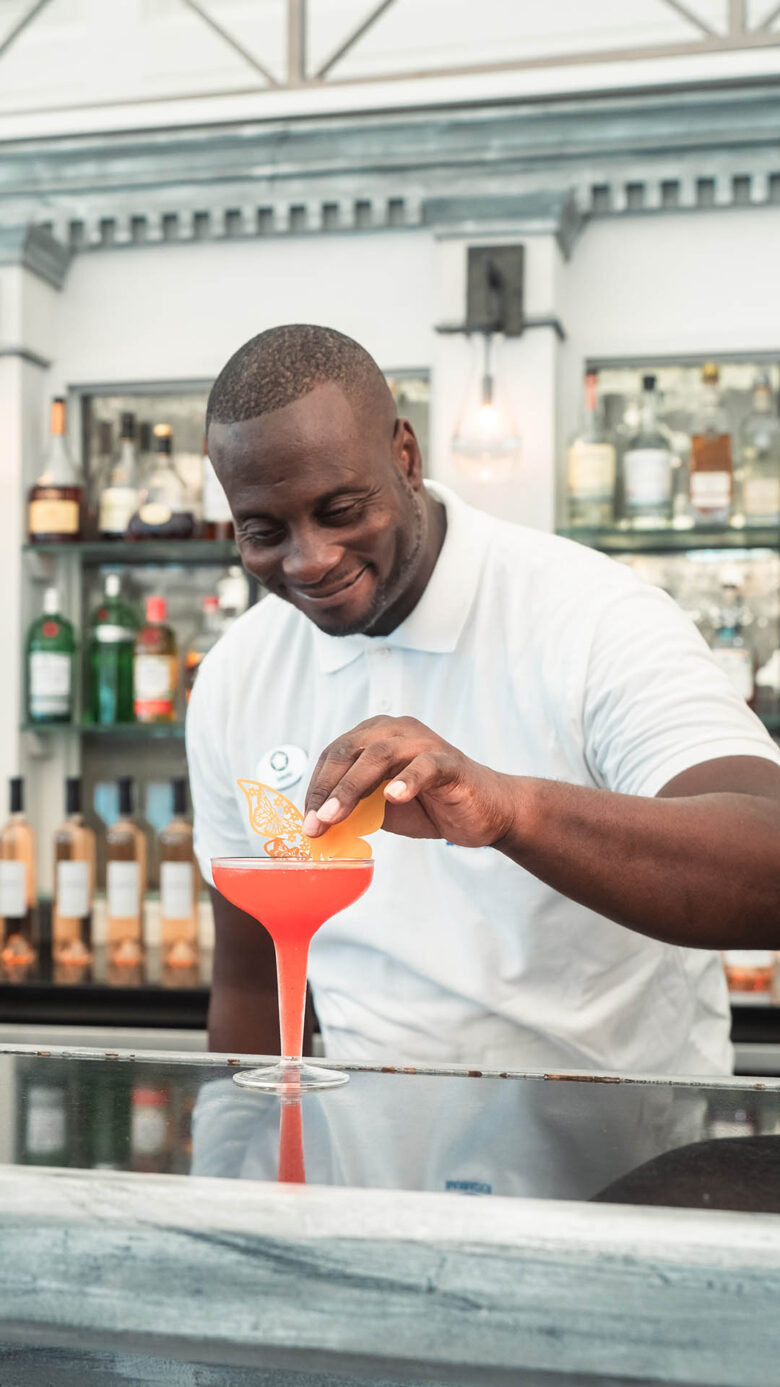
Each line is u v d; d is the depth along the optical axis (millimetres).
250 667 1379
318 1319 585
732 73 2553
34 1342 628
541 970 1238
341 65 2736
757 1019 2293
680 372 2789
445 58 2707
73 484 2857
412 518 1166
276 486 998
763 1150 675
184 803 2746
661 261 2719
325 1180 616
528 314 2641
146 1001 2418
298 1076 875
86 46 2854
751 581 2746
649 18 2635
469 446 2535
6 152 2816
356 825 923
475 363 2662
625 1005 1262
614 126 2572
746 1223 552
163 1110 770
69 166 2816
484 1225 570
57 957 2729
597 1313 556
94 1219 607
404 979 1268
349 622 1098
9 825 2750
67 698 2805
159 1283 601
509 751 1247
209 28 2799
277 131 2682
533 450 2646
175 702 2898
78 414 2990
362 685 1295
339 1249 581
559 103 2561
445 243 2672
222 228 2848
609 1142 690
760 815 954
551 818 920
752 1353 542
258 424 990
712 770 1020
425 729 917
